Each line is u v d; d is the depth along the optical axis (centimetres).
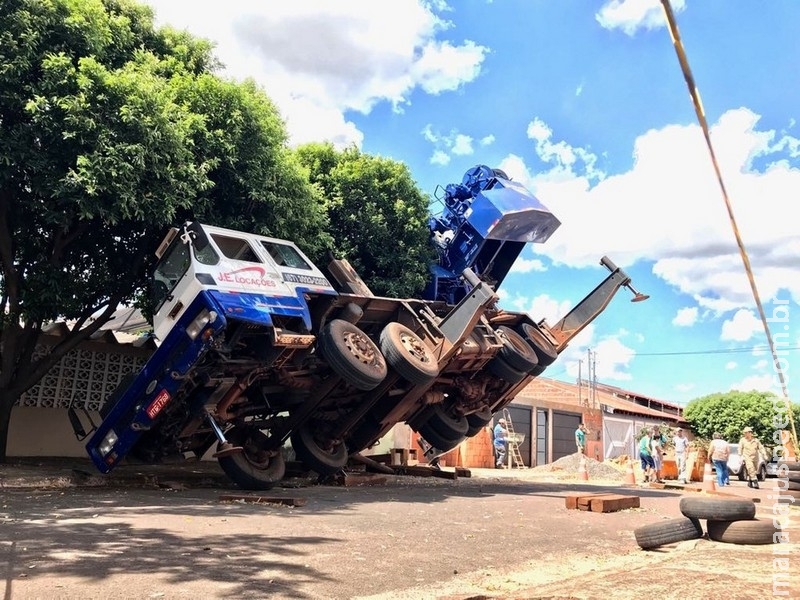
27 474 968
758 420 4688
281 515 726
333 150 1546
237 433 1069
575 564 581
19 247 1147
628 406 4228
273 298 942
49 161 931
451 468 2048
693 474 2344
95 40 980
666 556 615
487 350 1276
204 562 471
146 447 1030
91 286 1187
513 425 2886
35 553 469
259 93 1256
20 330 1191
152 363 923
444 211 1617
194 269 897
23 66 905
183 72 1175
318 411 1162
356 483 1238
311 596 410
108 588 391
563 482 1684
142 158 938
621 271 1466
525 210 1470
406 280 1452
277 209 1185
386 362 1082
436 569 516
